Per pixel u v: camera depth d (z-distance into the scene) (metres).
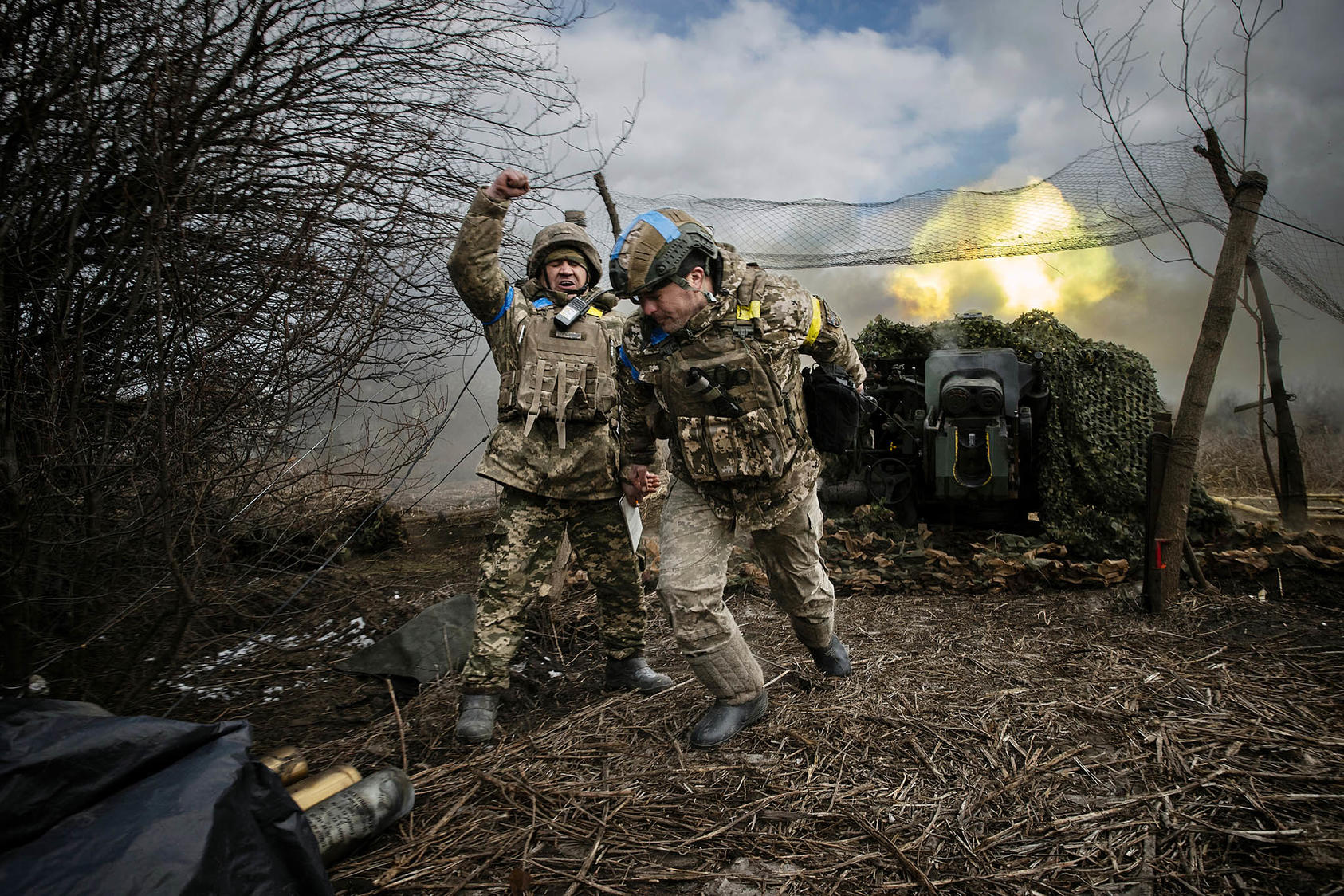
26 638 2.07
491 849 1.98
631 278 2.22
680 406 2.38
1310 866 1.74
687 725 2.66
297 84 2.50
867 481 6.01
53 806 1.31
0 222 2.15
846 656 3.00
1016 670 2.98
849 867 1.86
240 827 1.38
